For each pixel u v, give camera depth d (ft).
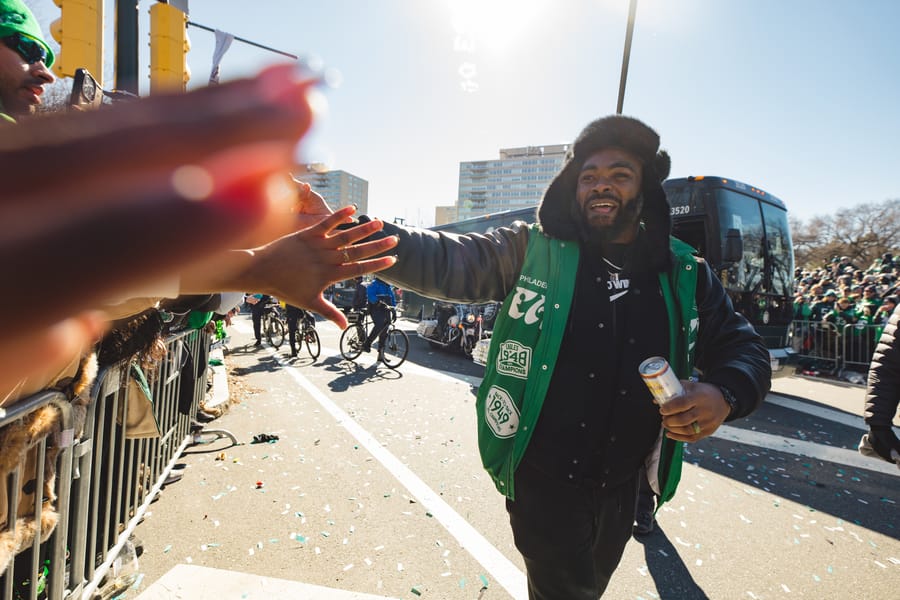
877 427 7.34
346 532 10.07
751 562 9.62
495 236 5.85
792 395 24.64
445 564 9.16
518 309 5.56
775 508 11.79
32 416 5.57
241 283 2.34
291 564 9.00
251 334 42.96
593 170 5.62
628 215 5.65
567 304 5.47
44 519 6.02
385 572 8.88
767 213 26.25
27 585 6.29
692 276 5.82
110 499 8.18
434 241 5.31
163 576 8.55
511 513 5.68
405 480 12.53
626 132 5.58
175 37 17.74
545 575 5.48
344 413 18.39
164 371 11.32
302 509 10.93
